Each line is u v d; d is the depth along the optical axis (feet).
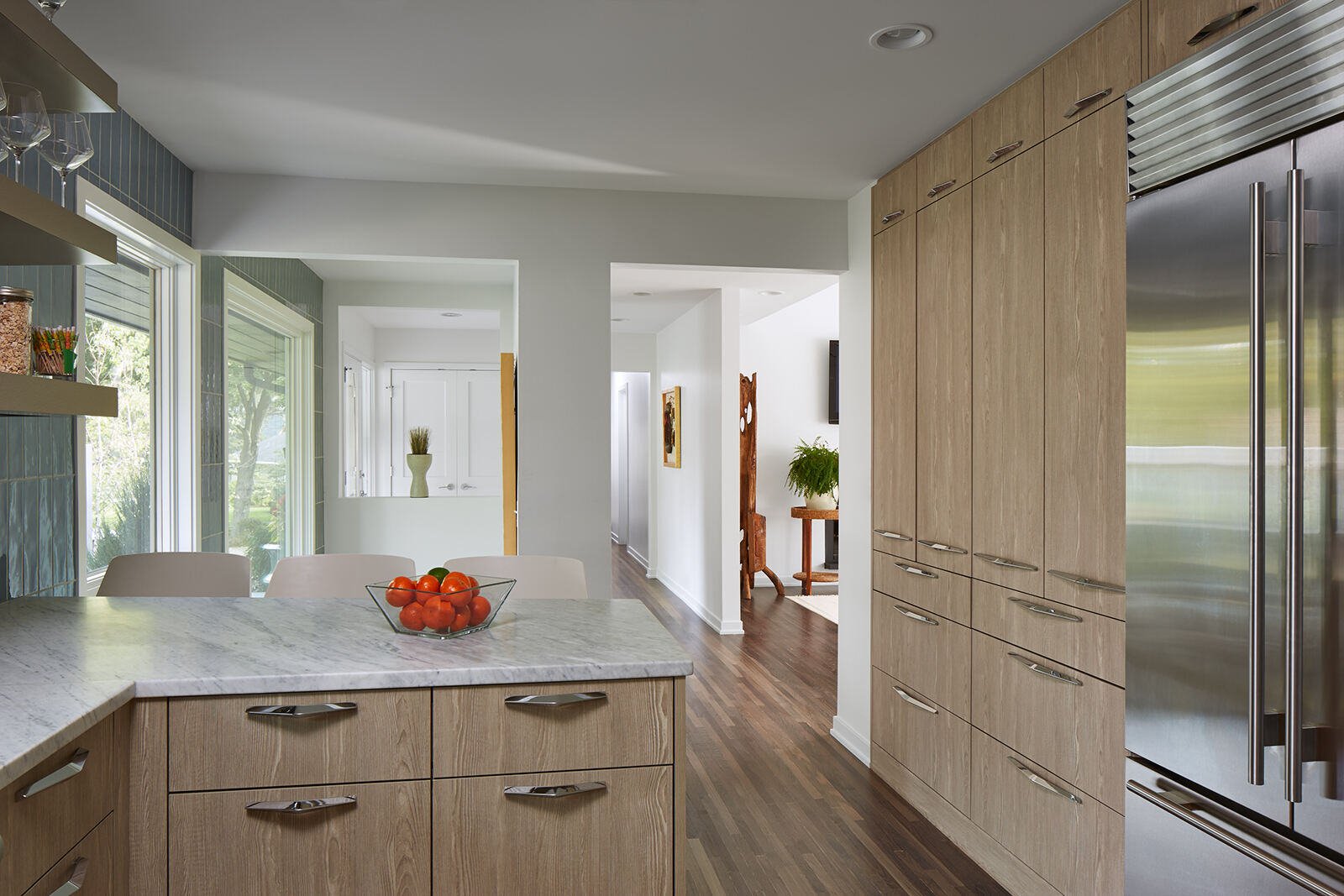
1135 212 7.18
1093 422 7.79
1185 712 6.57
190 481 11.93
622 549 36.96
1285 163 5.77
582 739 5.82
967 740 9.85
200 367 12.23
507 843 5.74
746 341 28.17
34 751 4.24
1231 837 6.06
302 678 5.49
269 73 8.90
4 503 7.77
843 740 13.35
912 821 10.66
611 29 7.97
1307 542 5.59
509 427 13.24
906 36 8.13
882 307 12.30
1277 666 5.79
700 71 8.90
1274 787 5.81
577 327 12.99
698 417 23.30
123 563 9.23
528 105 9.77
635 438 35.27
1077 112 8.06
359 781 5.58
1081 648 7.91
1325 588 5.47
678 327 26.02
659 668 5.90
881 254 12.35
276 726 5.50
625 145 11.11
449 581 6.79
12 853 4.18
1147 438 7.00
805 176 12.43
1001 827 9.14
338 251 12.44
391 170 12.11
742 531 25.70
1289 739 5.55
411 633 6.73
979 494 9.68
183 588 9.33
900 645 11.55
